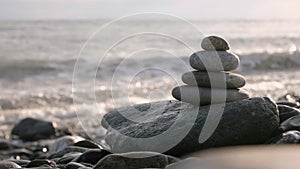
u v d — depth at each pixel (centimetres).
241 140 473
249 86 1784
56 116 1547
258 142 479
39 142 1247
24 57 2911
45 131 1312
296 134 470
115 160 449
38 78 2273
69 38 4184
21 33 4641
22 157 1004
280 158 284
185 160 370
